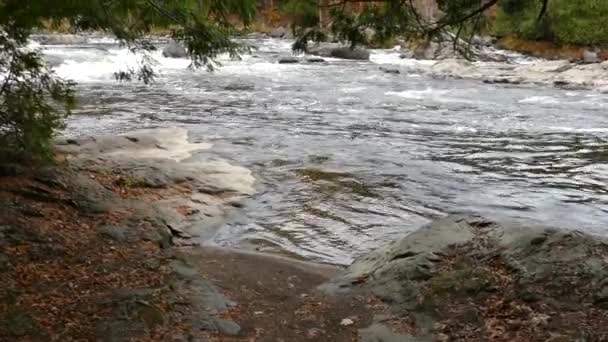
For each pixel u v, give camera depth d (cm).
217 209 859
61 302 484
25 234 607
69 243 613
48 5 582
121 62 2627
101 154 1066
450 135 1421
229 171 1035
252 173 1048
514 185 1029
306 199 930
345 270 636
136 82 2222
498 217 869
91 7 588
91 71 2416
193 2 636
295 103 1853
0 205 664
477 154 1239
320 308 533
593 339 422
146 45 851
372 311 514
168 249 689
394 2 518
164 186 907
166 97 1928
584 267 505
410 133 1442
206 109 1734
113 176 898
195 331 468
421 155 1227
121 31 706
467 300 498
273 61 3005
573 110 1758
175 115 1636
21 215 656
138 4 632
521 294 488
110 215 726
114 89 2058
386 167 1123
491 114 1695
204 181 956
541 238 554
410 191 984
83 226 675
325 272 652
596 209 912
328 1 537
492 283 510
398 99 1948
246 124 1529
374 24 527
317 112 1708
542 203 938
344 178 1045
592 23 3206
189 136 1355
